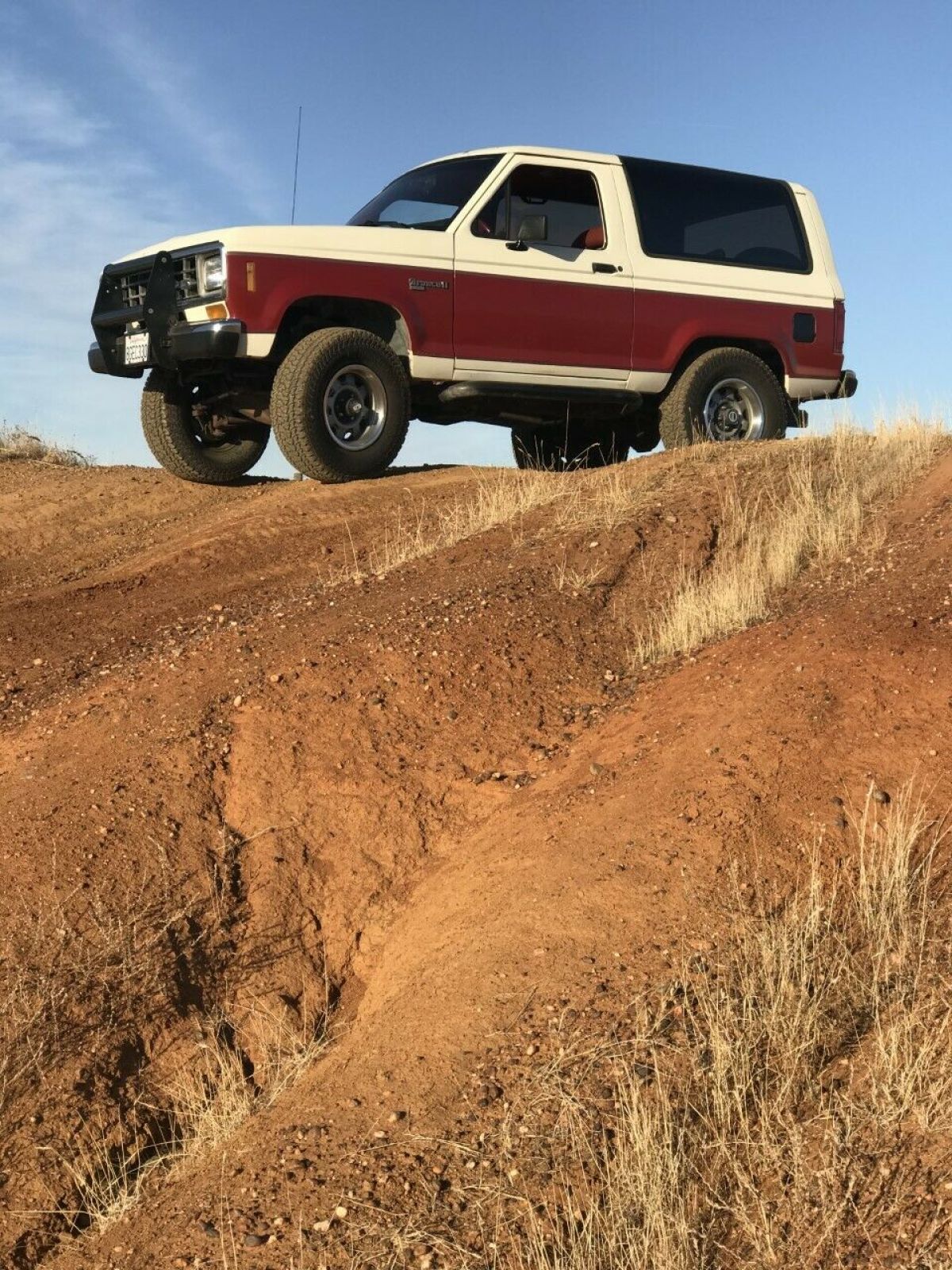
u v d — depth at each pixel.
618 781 4.93
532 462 11.20
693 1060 3.41
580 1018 3.71
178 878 4.85
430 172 9.50
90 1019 4.22
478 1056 3.67
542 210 9.25
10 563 9.16
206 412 10.03
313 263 8.47
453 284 8.88
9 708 6.48
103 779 5.31
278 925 4.82
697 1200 3.03
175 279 8.68
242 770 5.39
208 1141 3.90
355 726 5.57
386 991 4.34
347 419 8.96
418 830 5.13
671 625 6.14
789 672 5.25
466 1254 2.98
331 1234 3.14
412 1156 3.34
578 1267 2.87
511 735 5.56
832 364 10.30
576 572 6.85
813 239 10.34
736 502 7.32
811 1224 2.92
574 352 9.28
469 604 6.44
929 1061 3.25
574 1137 3.22
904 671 5.09
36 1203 3.73
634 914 4.13
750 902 4.11
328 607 6.83
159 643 7.11
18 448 12.55
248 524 8.82
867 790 4.53
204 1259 3.18
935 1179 2.96
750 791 4.59
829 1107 3.25
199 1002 4.50
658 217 9.63
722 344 9.98
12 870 4.77
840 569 6.52
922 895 3.95
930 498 7.21
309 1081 3.94
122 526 9.65
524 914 4.26
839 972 3.69
